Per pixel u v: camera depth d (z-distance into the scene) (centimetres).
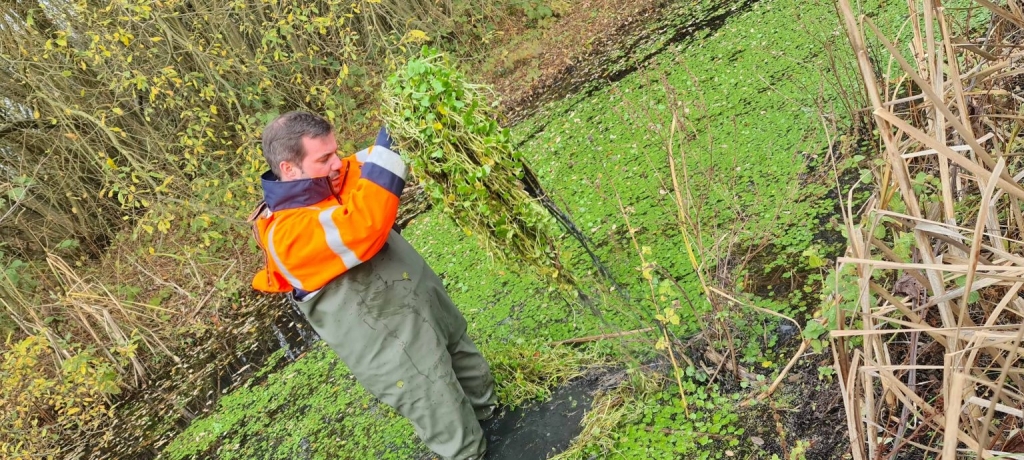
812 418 233
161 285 709
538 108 753
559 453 273
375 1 802
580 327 333
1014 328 171
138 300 696
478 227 254
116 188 664
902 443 195
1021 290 203
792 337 269
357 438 352
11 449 532
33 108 733
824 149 369
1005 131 242
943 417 181
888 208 209
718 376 269
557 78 816
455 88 236
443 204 250
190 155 768
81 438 537
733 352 261
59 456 522
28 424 552
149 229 675
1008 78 260
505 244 259
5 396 560
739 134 428
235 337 593
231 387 502
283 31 769
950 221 181
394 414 356
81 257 773
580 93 714
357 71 895
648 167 455
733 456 235
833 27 488
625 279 348
